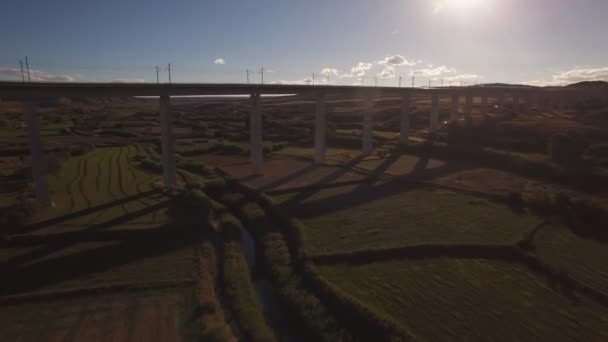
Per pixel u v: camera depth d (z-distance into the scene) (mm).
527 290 28172
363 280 29484
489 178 59344
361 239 36250
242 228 40906
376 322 23938
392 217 42344
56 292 27172
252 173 62562
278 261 33406
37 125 41781
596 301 26750
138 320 24719
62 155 67750
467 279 29641
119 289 27938
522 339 22703
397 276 30062
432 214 43312
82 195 47875
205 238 36531
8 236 34812
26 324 24125
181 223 38812
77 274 29891
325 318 25688
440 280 29469
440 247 34312
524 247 34781
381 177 60375
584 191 52188
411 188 54438
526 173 61938
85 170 61406
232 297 28078
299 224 39438
